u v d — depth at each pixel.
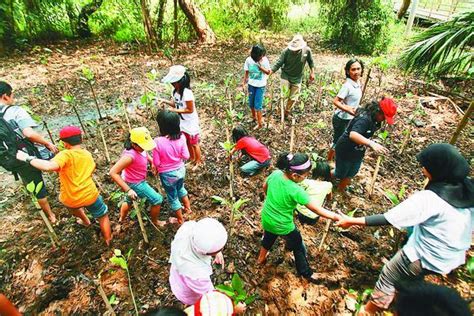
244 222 4.01
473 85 7.39
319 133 5.82
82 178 3.33
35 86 7.67
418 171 4.93
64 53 10.06
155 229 3.90
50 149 3.67
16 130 3.42
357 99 4.29
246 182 4.67
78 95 7.34
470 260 2.44
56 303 3.19
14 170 3.51
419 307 1.22
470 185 2.20
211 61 9.71
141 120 6.23
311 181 4.05
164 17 11.73
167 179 3.55
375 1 10.37
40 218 4.09
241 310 2.55
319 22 13.14
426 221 2.31
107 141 5.60
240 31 12.22
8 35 10.04
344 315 3.06
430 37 6.33
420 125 6.05
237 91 7.43
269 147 5.41
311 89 7.47
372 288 3.30
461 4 12.48
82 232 3.87
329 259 3.55
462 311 1.19
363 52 10.92
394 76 8.39
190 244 2.39
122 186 3.26
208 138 5.70
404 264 2.51
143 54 10.10
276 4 12.60
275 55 10.34
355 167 4.05
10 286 3.35
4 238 3.82
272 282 3.34
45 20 11.10
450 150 2.18
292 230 3.03
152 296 3.21
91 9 11.33
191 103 4.30
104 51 10.36
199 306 2.00
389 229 3.89
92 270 3.46
